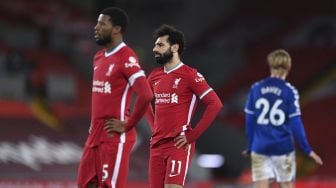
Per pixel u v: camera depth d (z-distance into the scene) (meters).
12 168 63.91
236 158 80.88
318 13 101.88
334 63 92.00
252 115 32.31
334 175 75.00
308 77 90.75
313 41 97.56
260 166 32.06
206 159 81.56
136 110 23.38
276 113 31.66
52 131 71.62
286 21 102.50
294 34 99.56
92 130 23.94
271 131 31.75
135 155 69.31
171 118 26.73
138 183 62.81
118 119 23.56
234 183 63.12
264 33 101.12
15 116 72.50
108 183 23.59
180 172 26.61
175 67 27.06
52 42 86.12
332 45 96.38
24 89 76.31
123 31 24.06
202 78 26.89
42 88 76.94
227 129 82.62
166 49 26.83
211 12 102.88
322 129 83.12
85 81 82.00
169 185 26.58
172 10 100.31
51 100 76.88
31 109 74.56
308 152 31.30
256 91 32.16
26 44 84.56
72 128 72.94
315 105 87.19
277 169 31.98
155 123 27.28
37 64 80.38
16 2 88.25
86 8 94.44
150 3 100.00
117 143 23.50
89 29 89.25
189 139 26.45
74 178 64.62
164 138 26.80
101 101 23.70
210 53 98.44
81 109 76.81
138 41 98.38
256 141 32.09
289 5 104.75
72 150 69.19
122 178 23.73
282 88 31.64
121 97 23.64
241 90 91.69
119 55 23.67
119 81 23.59
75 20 89.94
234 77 95.25
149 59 95.06
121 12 24.02
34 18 87.12
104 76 23.67
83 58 84.44
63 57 85.00
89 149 23.89
